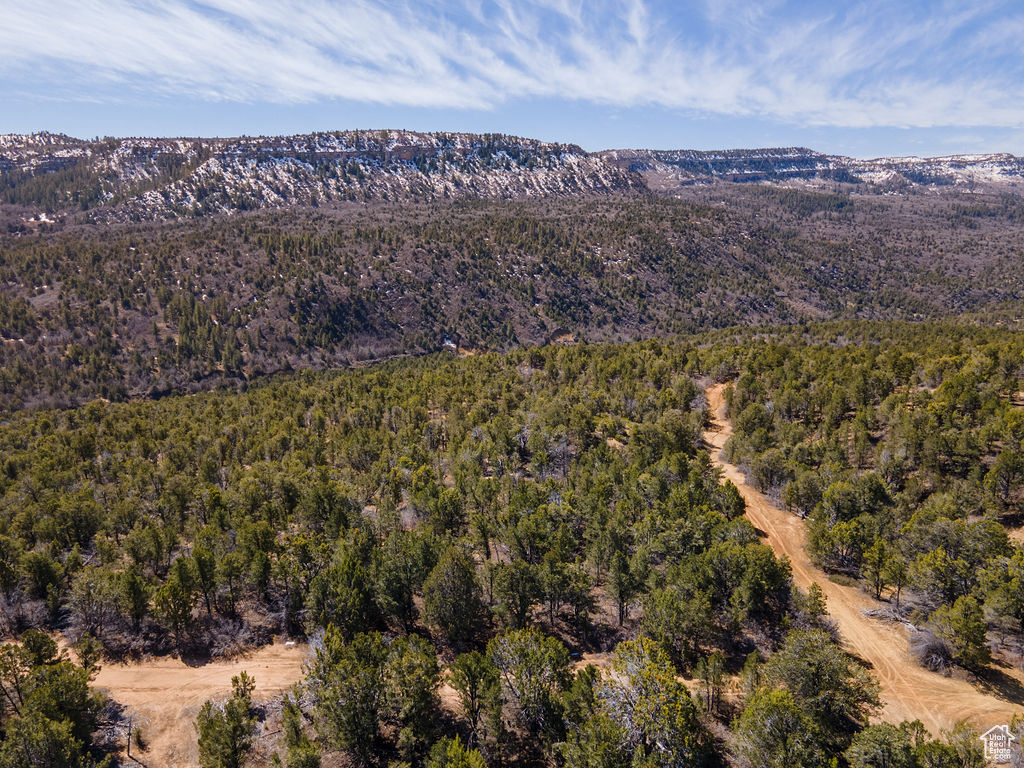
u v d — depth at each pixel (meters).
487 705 34.81
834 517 62.88
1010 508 60.22
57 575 50.62
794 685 36.88
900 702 41.59
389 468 76.75
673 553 53.44
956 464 68.25
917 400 82.88
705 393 117.38
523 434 88.50
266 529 53.97
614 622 50.22
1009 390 82.00
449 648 47.31
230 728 33.06
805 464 75.81
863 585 56.06
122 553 58.66
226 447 88.69
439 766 30.86
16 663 36.94
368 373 170.12
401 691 35.97
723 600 49.72
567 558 52.72
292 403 118.81
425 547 50.56
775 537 66.31
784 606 50.81
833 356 112.12
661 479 65.75
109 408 134.12
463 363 168.12
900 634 49.34
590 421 88.69
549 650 37.34
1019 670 44.12
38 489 70.31
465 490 67.88
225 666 45.41
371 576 47.97
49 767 30.42
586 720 33.38
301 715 37.72
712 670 38.03
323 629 44.72
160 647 47.22
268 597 53.31
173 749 36.84
